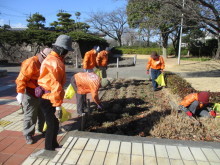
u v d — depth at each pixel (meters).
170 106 6.07
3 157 3.25
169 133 4.19
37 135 4.02
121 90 8.23
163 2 7.97
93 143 3.38
